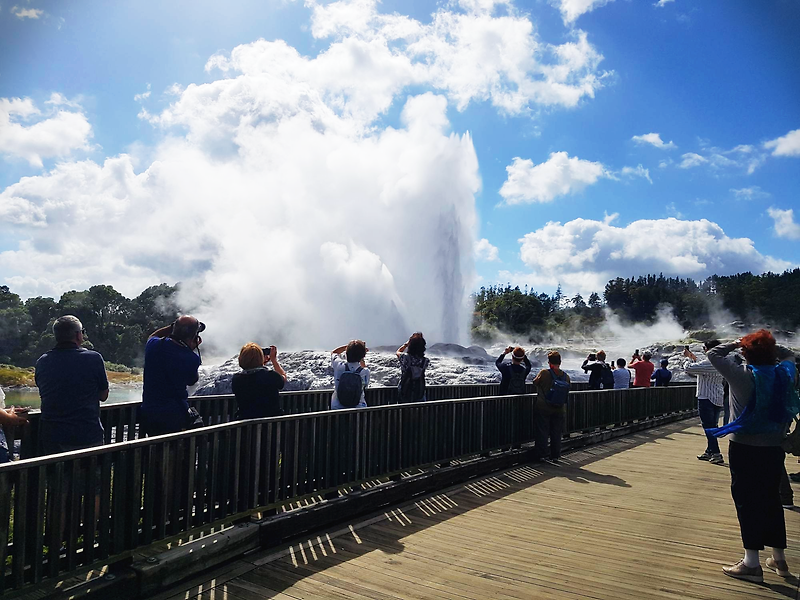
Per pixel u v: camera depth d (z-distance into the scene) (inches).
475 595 182.9
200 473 201.5
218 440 208.8
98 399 210.1
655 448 481.7
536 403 413.1
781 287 6067.9
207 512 204.5
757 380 197.2
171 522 191.5
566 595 184.2
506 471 371.2
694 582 195.9
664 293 6427.2
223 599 176.6
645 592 187.3
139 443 180.5
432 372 763.4
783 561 201.3
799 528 262.5
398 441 300.5
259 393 236.5
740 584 195.0
